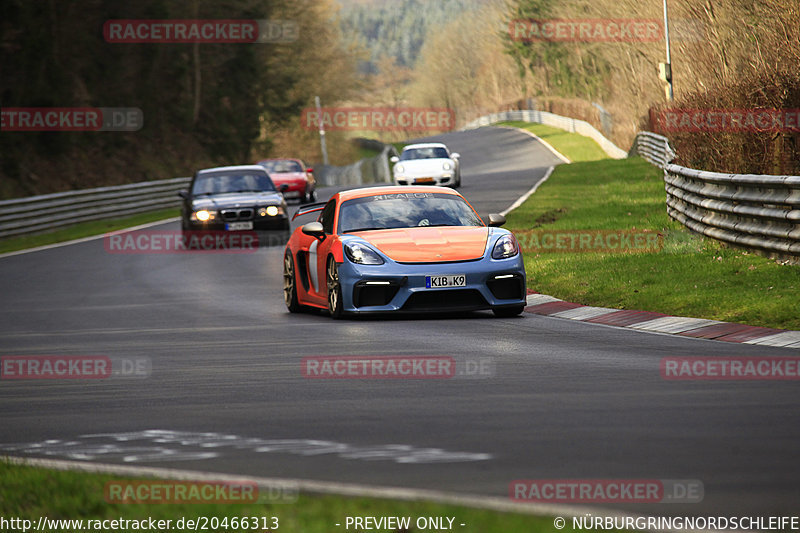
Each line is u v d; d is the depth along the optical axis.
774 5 87.94
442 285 39.59
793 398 23.73
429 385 26.92
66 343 39.28
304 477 17.89
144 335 40.44
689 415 22.19
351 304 40.44
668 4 147.50
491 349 32.69
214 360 33.03
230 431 22.28
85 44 163.62
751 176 47.94
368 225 43.34
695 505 15.34
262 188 85.62
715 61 134.25
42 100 147.50
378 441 20.62
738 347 31.31
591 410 23.03
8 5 141.12
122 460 19.91
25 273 72.19
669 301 40.44
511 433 20.94
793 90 54.66
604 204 89.31
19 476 17.98
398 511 14.52
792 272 42.62
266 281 60.41
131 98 173.62
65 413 25.59
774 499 15.66
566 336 35.06
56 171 149.88
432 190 45.81
